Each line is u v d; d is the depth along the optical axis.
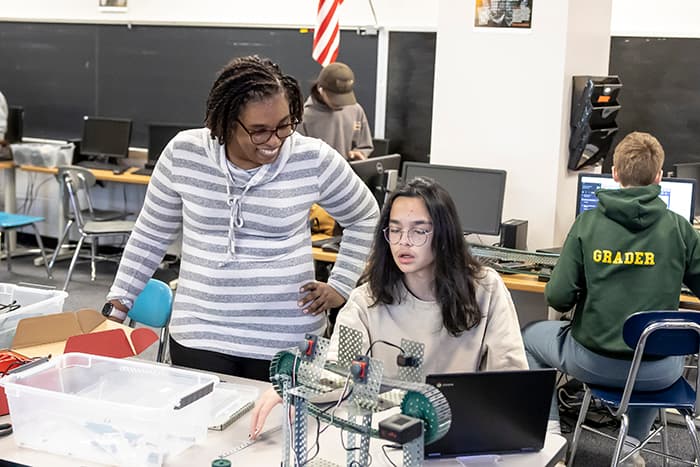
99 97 7.63
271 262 2.48
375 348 2.29
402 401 1.65
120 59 7.49
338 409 1.74
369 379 1.64
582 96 4.12
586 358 3.19
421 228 2.17
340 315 2.32
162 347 3.22
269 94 2.31
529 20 4.09
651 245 3.10
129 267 2.63
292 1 6.79
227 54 7.06
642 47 5.83
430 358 2.27
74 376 2.26
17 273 6.82
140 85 7.45
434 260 2.21
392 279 2.28
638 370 3.06
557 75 4.07
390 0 6.40
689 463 3.31
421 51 6.34
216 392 2.29
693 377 4.52
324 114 5.50
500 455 1.97
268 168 2.45
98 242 7.64
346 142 5.69
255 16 6.95
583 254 3.18
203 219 2.48
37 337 2.61
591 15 4.27
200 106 7.23
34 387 2.09
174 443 1.96
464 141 4.32
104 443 1.93
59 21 7.68
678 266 3.12
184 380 2.18
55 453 1.97
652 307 3.10
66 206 6.71
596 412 4.12
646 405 3.05
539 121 4.13
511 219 4.23
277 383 1.82
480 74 4.23
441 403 1.61
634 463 3.35
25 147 7.19
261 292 2.47
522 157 4.20
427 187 2.20
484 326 2.26
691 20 5.70
